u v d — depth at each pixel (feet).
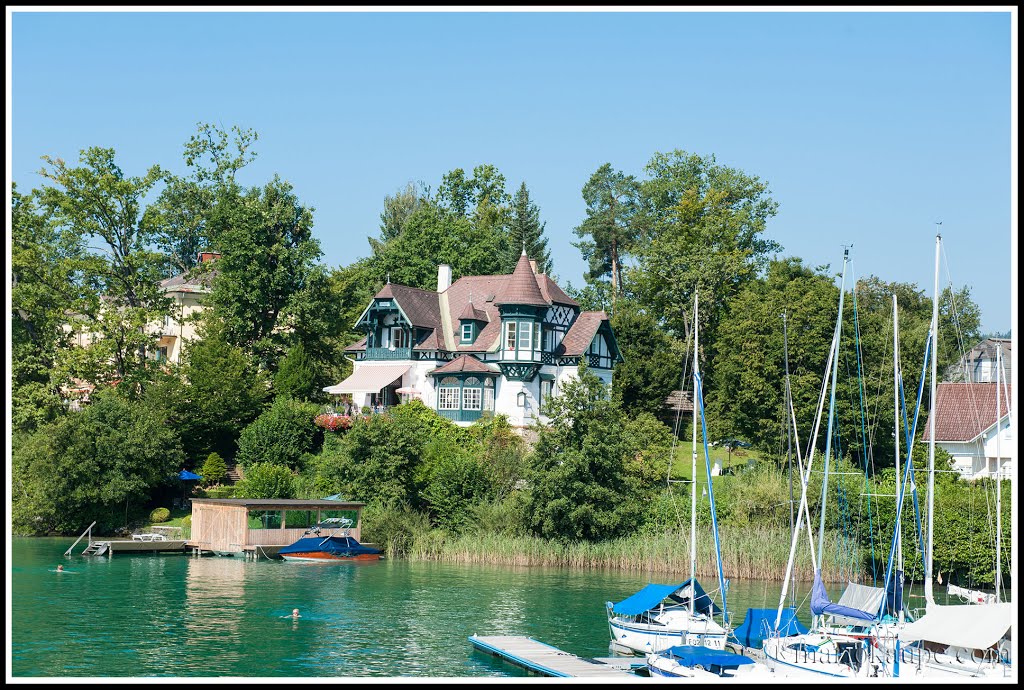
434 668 166.81
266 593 235.20
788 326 368.48
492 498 327.26
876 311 488.44
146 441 356.79
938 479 288.30
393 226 633.61
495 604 225.76
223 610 212.64
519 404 386.11
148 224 418.31
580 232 607.78
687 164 557.33
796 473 307.37
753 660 164.25
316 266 443.32
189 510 367.04
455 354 407.44
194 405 388.98
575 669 163.63
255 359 426.92
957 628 148.36
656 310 473.26
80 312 408.05
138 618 202.18
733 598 239.71
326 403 420.36
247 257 433.07
